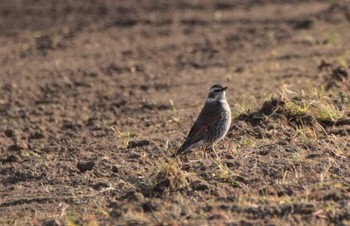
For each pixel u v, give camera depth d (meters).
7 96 20.33
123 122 16.83
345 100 15.19
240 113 14.59
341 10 27.81
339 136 13.33
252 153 12.62
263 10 29.45
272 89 17.28
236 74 20.67
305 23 26.31
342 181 11.31
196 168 12.02
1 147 15.71
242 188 11.23
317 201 10.64
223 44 24.89
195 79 20.78
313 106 14.47
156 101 18.55
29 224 11.08
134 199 10.96
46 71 22.92
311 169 11.70
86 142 15.48
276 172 11.68
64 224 10.80
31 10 32.09
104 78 21.78
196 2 31.80
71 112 18.61
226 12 29.67
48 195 12.26
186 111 17.00
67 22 29.80
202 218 10.30
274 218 10.20
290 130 13.74
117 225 10.33
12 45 26.75
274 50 23.25
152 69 22.56
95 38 26.95
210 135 12.66
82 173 13.07
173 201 10.88
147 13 30.38
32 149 15.27
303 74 19.14
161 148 13.65
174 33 26.91
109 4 32.50
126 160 13.26
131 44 25.80
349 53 21.53
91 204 11.48
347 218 10.09
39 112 18.67
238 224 10.05
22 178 13.29
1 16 31.36
